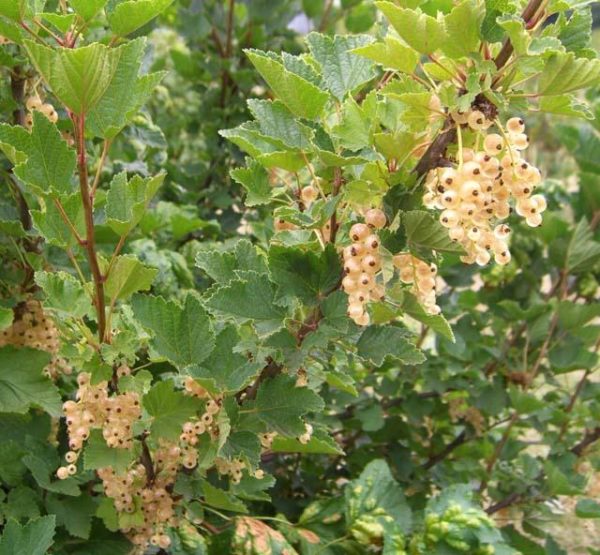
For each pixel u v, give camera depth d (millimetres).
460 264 1021
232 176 536
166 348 525
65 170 481
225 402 508
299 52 1208
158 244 1033
